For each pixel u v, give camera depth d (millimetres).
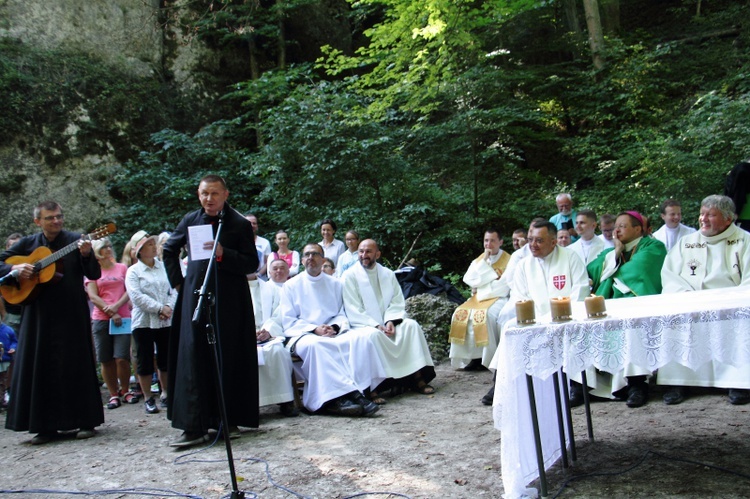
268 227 13266
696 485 3283
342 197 11617
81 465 4461
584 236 7066
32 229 12047
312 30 16578
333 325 6234
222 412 3398
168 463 4383
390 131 11656
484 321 6660
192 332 4699
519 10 13422
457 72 11977
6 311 7250
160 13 15086
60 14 13586
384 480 3779
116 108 13578
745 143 10297
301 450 4512
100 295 6684
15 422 5074
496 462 3967
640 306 3576
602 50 14242
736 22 15469
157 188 13148
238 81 15922
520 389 3471
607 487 3365
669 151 10648
